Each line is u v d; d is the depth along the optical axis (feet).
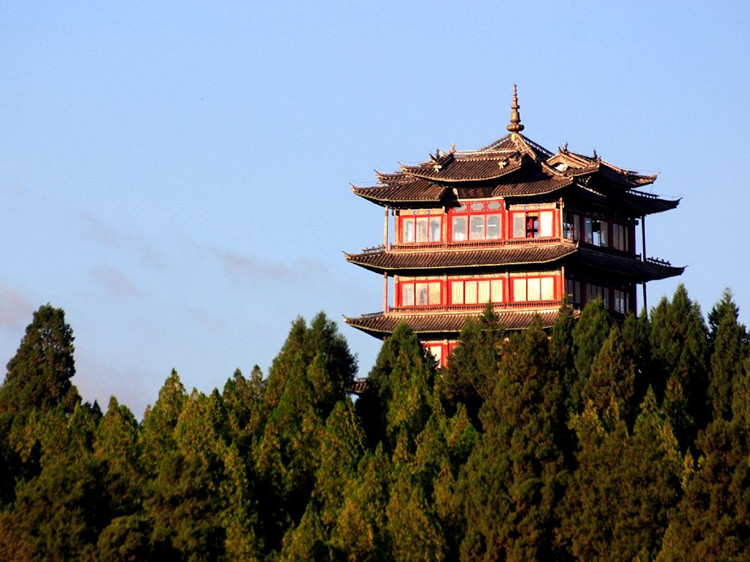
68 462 644.69
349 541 637.30
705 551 621.72
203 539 628.28
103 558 609.42
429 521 643.86
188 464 642.63
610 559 642.63
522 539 646.33
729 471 637.30
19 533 620.08
